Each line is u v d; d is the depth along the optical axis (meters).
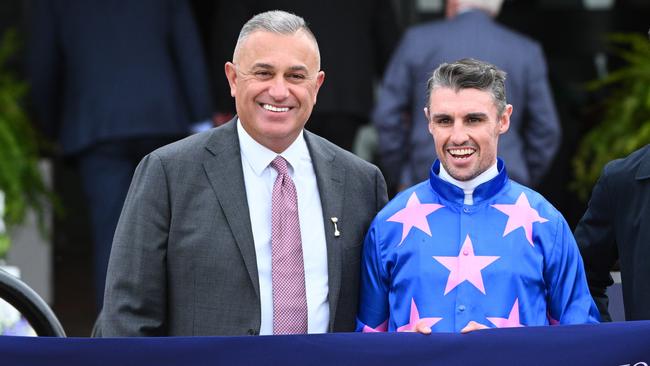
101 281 14.64
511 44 13.20
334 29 14.81
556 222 7.90
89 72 14.51
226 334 7.98
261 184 8.19
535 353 7.58
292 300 8.04
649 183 8.14
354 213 8.29
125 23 14.57
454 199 7.96
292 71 7.96
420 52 13.27
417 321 7.80
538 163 13.34
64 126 14.68
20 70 17.03
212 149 8.23
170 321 8.14
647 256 8.09
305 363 7.59
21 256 15.57
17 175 14.91
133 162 14.77
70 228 18.06
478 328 7.58
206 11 16.59
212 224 8.05
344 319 8.16
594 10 17.70
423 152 13.20
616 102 15.38
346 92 14.84
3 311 10.55
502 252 7.82
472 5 13.23
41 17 14.57
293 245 8.10
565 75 17.34
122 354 7.53
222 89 14.87
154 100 14.55
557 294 7.86
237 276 8.01
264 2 14.66
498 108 7.91
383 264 8.03
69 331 14.93
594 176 15.06
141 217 8.09
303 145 8.32
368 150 16.94
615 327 7.57
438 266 7.85
